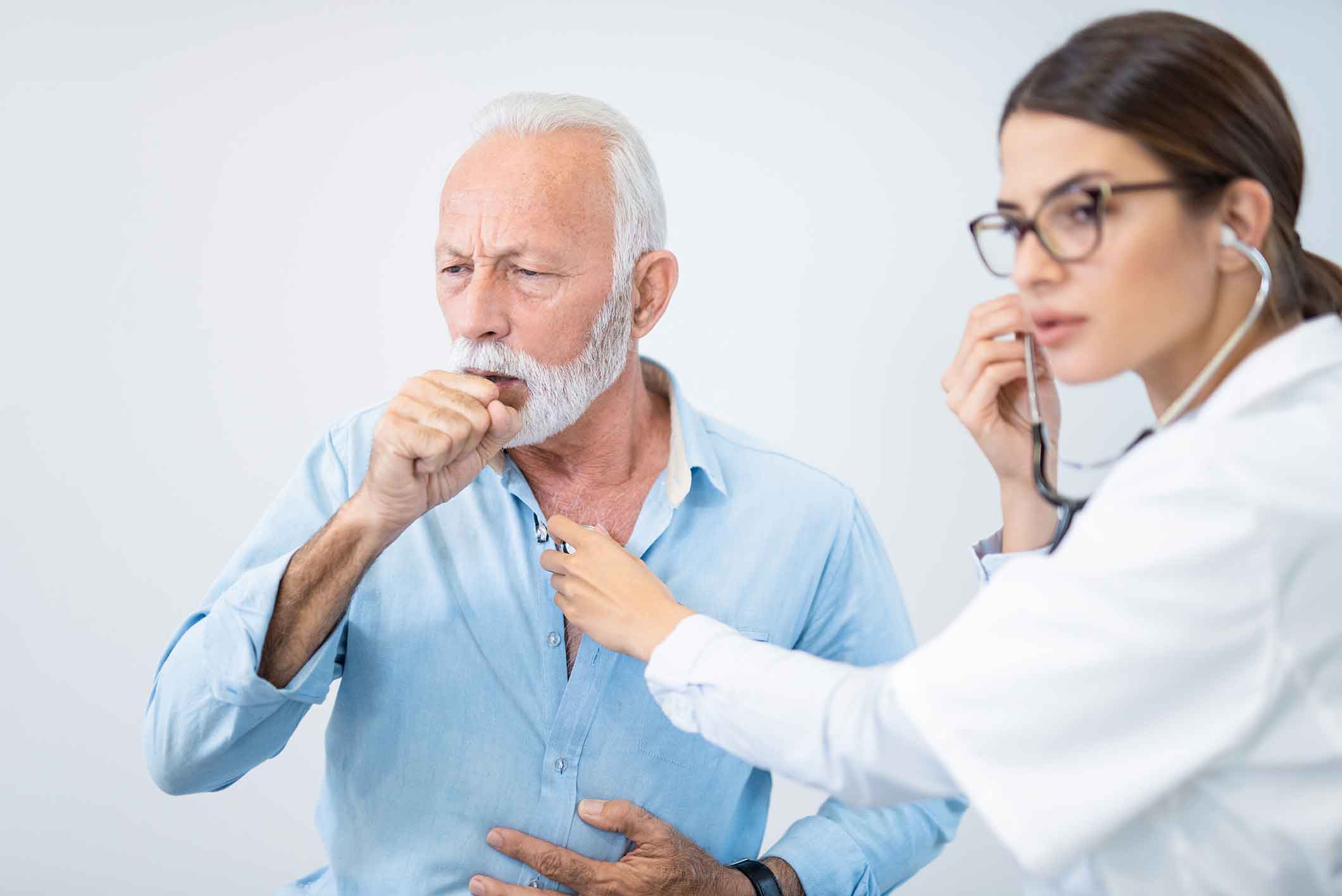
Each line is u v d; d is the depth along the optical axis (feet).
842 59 7.73
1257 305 2.65
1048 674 2.43
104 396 7.25
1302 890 2.58
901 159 7.78
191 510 7.36
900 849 4.77
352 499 3.77
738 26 7.70
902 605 5.01
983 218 3.06
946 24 7.75
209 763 4.02
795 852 4.57
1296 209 2.81
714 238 7.74
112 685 7.29
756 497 4.72
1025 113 2.75
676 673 3.11
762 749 2.93
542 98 4.29
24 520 7.18
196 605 7.37
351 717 4.33
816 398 7.80
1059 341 2.77
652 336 7.74
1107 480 2.59
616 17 7.68
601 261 4.16
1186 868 2.58
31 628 7.20
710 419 5.03
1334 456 2.39
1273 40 7.96
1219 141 2.60
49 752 7.23
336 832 4.32
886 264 7.80
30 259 7.15
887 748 2.68
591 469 4.57
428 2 7.53
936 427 7.86
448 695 4.28
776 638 4.62
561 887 4.21
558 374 4.14
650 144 7.70
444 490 3.75
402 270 7.55
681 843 4.19
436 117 7.55
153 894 7.33
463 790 4.24
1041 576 2.50
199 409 7.36
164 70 7.27
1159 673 2.38
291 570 3.76
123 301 7.26
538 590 4.37
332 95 7.45
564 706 4.25
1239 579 2.33
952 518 7.88
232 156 7.36
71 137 7.16
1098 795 2.43
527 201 4.02
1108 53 2.65
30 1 7.09
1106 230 2.63
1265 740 2.43
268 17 7.38
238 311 7.39
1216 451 2.40
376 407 4.64
